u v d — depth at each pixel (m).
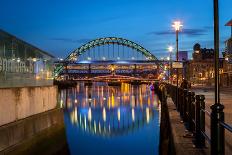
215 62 8.77
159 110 49.03
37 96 17.42
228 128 6.45
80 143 25.78
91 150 23.27
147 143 25.86
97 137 28.30
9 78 15.20
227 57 95.19
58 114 20.61
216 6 8.82
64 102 66.50
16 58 16.22
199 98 10.70
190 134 12.16
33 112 16.69
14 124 13.55
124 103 63.69
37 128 16.47
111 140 27.00
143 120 38.62
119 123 36.53
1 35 14.43
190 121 12.93
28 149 14.77
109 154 21.80
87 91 122.81
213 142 8.02
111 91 121.50
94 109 52.25
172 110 21.84
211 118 8.09
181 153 9.73
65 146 21.44
